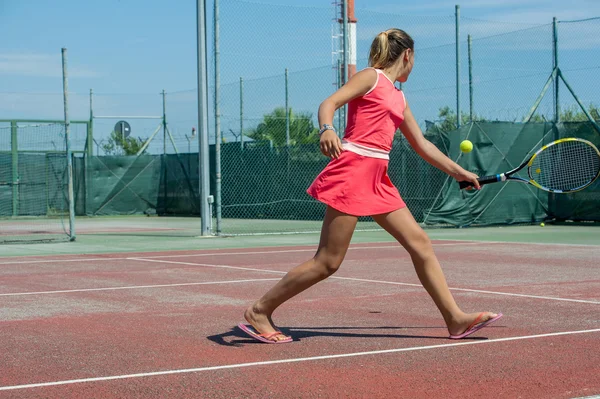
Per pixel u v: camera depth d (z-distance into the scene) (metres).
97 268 10.30
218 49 15.38
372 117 4.90
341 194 4.89
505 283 8.33
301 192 21.17
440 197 18.05
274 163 21.72
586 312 6.42
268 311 5.22
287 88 19.84
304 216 21.19
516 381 4.14
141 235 17.05
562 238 14.94
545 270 9.57
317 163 20.72
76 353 4.96
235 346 5.13
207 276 9.27
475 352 4.86
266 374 4.33
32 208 24.06
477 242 14.09
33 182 24.06
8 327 5.93
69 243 14.96
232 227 19.06
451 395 3.87
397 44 5.08
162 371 4.43
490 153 18.11
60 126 18.02
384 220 5.07
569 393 3.89
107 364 4.63
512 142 18.41
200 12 15.59
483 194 18.28
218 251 12.90
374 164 4.92
